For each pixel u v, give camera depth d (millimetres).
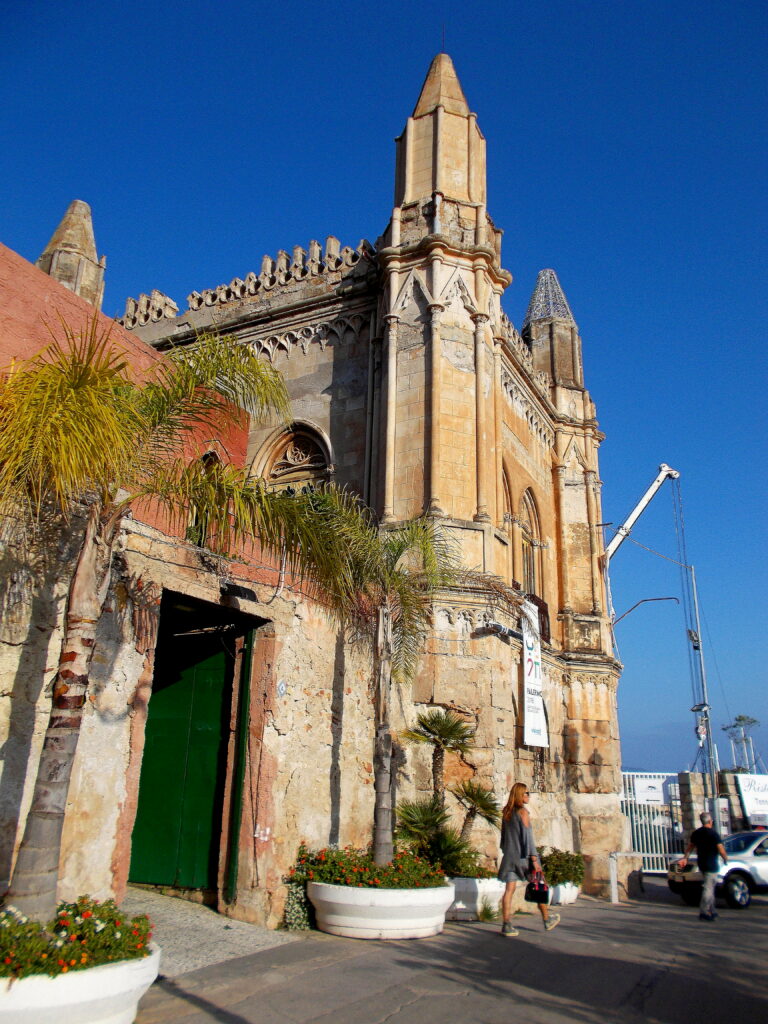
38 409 7418
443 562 17016
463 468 19766
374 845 12883
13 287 10688
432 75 24109
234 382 9602
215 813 12914
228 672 13562
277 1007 7965
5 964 6262
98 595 7922
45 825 7137
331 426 23484
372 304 23797
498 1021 7684
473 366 20703
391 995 8516
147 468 8961
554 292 34469
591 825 25922
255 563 13180
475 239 21734
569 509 30547
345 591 12836
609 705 28203
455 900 14211
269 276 26812
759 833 22625
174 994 8266
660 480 39281
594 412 32719
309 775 13484
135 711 10148
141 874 13391
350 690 15086
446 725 15609
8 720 8469
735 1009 8359
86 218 21359
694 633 37031
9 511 8656
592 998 8617
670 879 22578
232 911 11977
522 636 20078
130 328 29547
